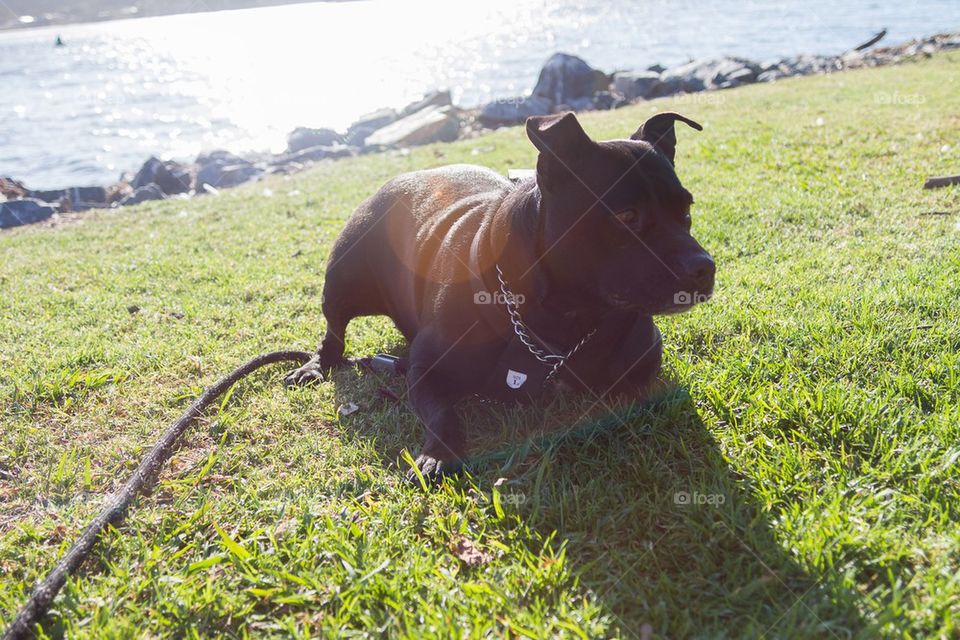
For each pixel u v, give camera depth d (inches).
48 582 31.7
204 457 42.5
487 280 38.8
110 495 40.1
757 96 162.1
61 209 153.0
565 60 228.1
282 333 59.2
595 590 30.3
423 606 29.8
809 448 37.3
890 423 37.4
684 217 37.4
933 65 187.6
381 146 180.9
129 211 128.2
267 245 87.0
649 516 33.5
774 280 57.4
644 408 41.6
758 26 520.4
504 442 41.0
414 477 38.2
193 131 309.3
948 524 30.9
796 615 27.7
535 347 39.0
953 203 70.7
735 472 36.2
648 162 36.6
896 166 85.9
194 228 102.1
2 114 376.5
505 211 38.6
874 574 29.4
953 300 49.1
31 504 40.0
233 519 36.9
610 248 36.1
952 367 41.1
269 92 398.6
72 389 51.4
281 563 33.4
